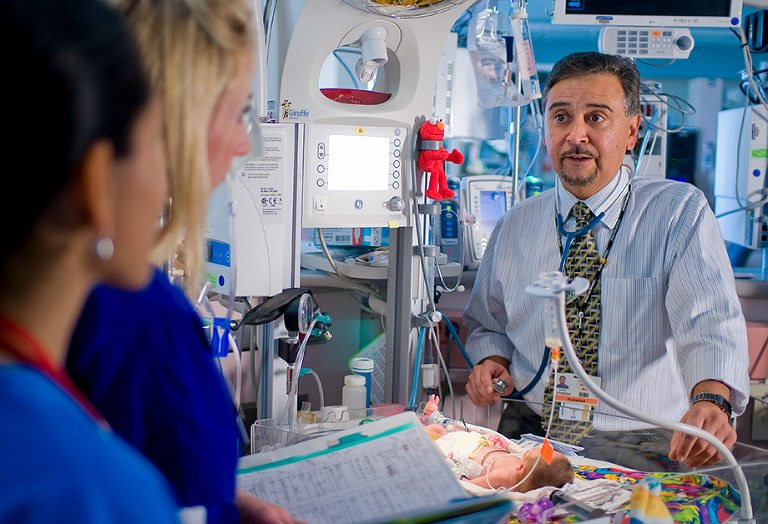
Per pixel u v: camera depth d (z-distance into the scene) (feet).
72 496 1.35
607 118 6.61
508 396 6.79
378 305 7.82
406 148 6.58
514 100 8.75
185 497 2.86
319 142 6.22
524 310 7.04
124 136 1.58
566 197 7.01
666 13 8.78
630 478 4.64
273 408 6.07
